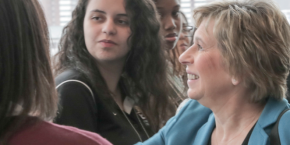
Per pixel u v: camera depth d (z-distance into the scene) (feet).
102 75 5.74
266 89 3.47
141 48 5.87
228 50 3.47
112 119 5.29
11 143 2.26
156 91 6.21
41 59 2.54
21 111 2.38
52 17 10.18
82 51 5.65
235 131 3.73
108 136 5.22
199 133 4.11
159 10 7.06
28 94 2.38
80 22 5.80
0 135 2.25
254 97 3.58
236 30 3.44
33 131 2.32
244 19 3.44
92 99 5.19
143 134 5.66
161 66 6.28
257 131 3.44
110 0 5.45
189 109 4.35
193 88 3.83
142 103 6.15
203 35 3.68
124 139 5.22
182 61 3.88
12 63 2.27
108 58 5.48
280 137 3.23
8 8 2.27
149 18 5.85
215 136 3.94
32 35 2.42
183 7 10.73
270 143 3.31
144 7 5.78
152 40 5.97
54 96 2.66
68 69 5.47
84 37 5.69
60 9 10.25
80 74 5.25
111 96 5.52
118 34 5.51
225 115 3.75
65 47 5.83
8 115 2.32
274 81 3.46
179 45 8.30
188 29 8.45
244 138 3.61
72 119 4.85
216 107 3.78
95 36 5.44
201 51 3.74
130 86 6.11
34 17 2.46
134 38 5.71
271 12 3.50
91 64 5.55
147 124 6.05
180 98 6.95
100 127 5.31
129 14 5.59
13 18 2.29
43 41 2.55
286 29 3.56
